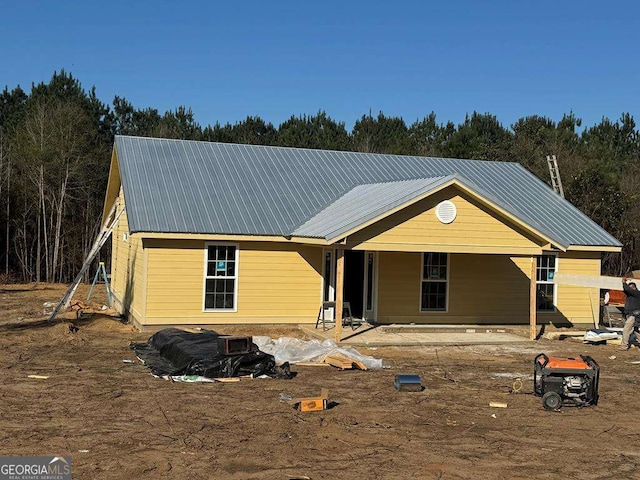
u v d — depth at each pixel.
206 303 19.88
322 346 16.16
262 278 20.42
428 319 21.86
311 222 20.25
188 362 13.44
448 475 8.03
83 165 44.88
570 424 10.61
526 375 14.60
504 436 9.81
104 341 17.80
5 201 43.31
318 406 10.91
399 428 10.03
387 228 17.88
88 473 7.67
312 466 8.18
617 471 8.41
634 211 45.09
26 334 18.42
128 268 22.88
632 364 16.72
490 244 18.89
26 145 44.31
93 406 10.74
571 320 23.44
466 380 13.91
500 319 22.66
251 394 11.94
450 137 60.50
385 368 15.04
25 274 43.16
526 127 58.03
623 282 19.27
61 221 44.25
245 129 62.19
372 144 62.03
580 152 54.25
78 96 53.78
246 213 20.94
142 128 58.44
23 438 8.93
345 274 21.78
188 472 7.81
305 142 58.59
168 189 21.28
